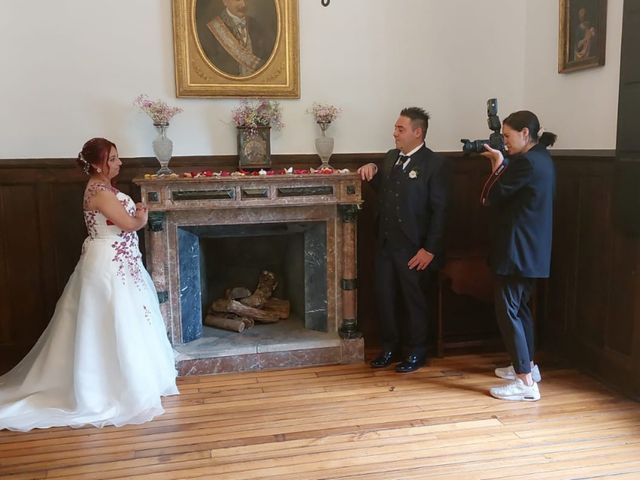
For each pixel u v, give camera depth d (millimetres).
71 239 3557
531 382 3027
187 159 3598
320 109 3639
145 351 2977
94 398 2881
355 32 3750
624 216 2906
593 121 3404
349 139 3828
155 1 3492
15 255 3516
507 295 3016
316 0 3680
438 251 3334
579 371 3416
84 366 2867
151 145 3588
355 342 3582
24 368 3172
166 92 3570
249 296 3936
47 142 3475
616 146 2936
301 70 3717
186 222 3383
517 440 2615
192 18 3512
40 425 2805
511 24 3947
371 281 3924
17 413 2865
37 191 3484
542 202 2893
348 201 3447
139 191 3570
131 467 2438
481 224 3971
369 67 3791
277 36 3639
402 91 3848
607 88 3287
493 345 3850
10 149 3439
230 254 3996
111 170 2992
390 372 3441
